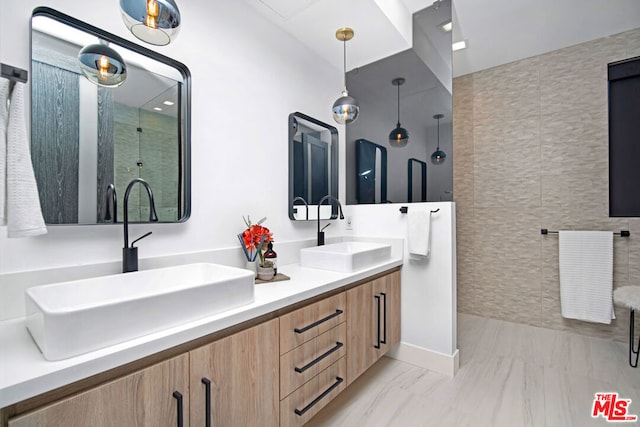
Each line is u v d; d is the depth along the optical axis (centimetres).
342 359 156
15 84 81
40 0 103
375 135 245
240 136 169
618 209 251
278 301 118
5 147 80
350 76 258
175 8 103
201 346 94
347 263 167
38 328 73
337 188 244
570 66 268
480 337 261
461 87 328
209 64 153
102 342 74
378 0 179
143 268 125
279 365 119
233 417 101
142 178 128
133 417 77
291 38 205
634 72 242
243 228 169
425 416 158
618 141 252
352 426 150
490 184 310
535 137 285
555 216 275
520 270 293
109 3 120
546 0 210
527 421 153
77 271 108
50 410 64
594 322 254
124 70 118
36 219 84
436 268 206
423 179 224
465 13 224
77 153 111
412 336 215
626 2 211
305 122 216
